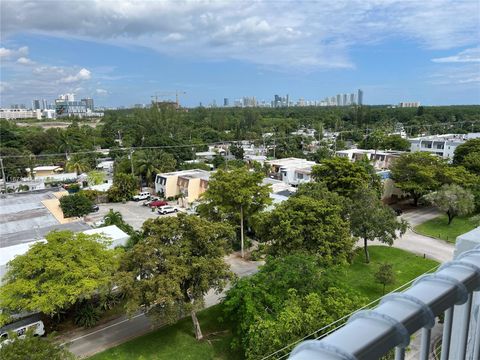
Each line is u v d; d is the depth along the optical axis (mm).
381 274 17281
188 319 15875
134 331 15305
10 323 14797
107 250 16375
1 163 44938
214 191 23000
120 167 46312
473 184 29797
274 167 46750
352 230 20172
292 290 12203
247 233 26484
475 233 6551
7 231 21344
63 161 61969
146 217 33719
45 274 13820
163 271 13859
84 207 30250
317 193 21328
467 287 2049
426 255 22312
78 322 15594
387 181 33719
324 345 1565
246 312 12562
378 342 1610
